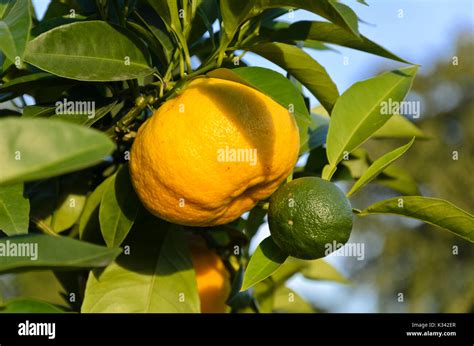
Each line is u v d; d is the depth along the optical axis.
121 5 1.75
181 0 1.60
